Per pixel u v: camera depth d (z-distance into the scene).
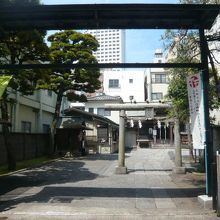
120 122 17.52
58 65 9.41
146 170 18.91
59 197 10.69
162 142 46.28
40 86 24.39
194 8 8.65
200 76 9.24
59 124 31.27
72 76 25.97
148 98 54.97
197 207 9.25
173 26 9.75
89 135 33.84
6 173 16.59
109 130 34.66
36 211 8.81
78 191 11.79
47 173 17.27
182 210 8.93
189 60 12.68
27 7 8.74
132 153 33.91
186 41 12.75
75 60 25.64
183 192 11.63
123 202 9.96
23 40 15.59
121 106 17.33
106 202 9.95
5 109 16.88
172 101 17.34
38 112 29.41
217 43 15.25
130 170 18.86
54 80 25.25
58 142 30.22
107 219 8.28
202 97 9.17
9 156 17.67
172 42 12.95
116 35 79.75
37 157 26.33
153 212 8.72
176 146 17.41
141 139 46.94
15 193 11.46
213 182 8.79
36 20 9.45
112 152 34.78
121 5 8.59
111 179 15.09
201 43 9.33
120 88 55.94
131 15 9.08
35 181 14.37
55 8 8.73
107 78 56.16
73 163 22.67
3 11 8.86
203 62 9.26
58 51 24.84
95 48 25.86
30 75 16.77
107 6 8.62
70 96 27.31
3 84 9.38
